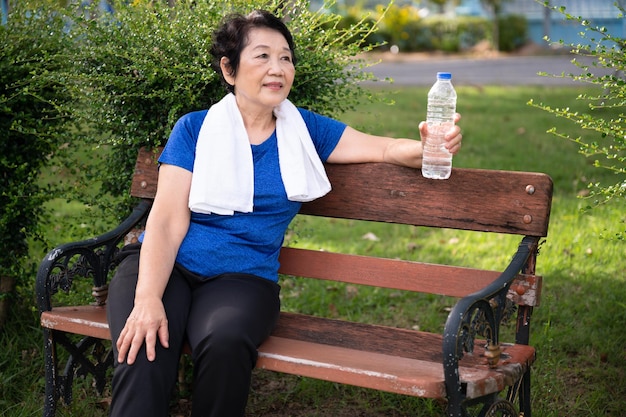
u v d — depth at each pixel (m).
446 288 2.88
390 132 8.97
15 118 3.68
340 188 3.09
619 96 2.84
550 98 11.88
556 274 4.59
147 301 2.63
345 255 3.06
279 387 3.59
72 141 3.78
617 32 24.50
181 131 2.92
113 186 3.73
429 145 2.77
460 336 2.32
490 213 2.82
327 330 2.99
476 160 7.25
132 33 3.34
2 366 3.59
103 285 3.16
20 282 3.94
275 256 2.97
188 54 3.28
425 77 17.09
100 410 3.35
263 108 2.91
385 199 3.01
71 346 3.08
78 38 3.56
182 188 2.87
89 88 3.43
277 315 2.85
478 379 2.37
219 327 2.54
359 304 4.44
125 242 3.31
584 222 5.34
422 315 4.27
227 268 2.84
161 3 3.46
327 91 3.51
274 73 2.83
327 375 2.47
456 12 30.78
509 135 8.65
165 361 2.56
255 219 2.88
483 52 25.64
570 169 6.79
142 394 2.50
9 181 3.74
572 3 25.86
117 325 2.67
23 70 3.63
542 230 2.73
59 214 5.68
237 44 2.87
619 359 3.63
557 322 4.03
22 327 3.84
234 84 2.95
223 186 2.82
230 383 2.52
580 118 2.86
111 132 3.56
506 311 2.62
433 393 2.33
